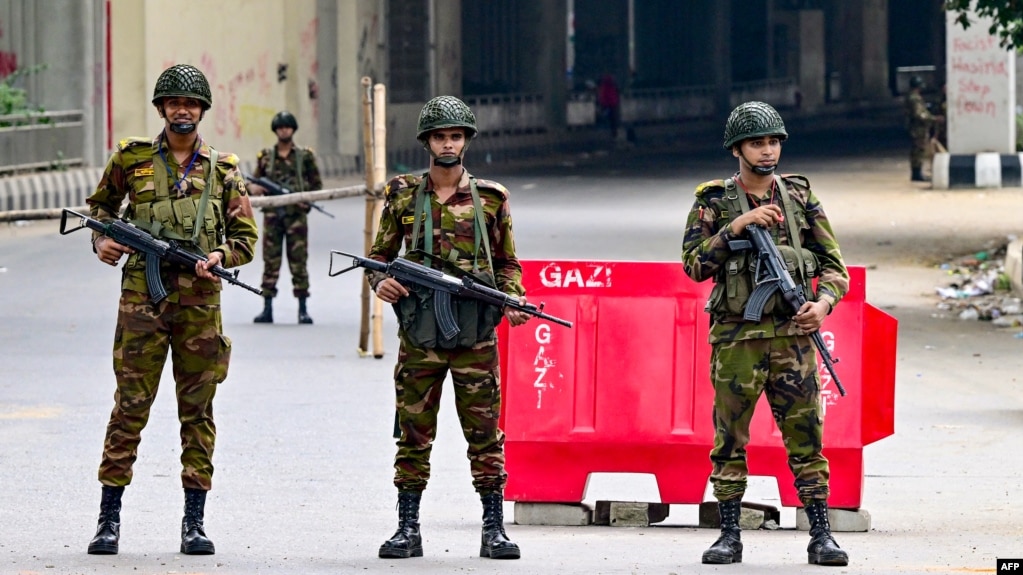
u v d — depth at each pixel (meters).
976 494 21.23
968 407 28.14
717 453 16.88
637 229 59.19
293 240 38.88
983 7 48.88
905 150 111.19
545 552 17.59
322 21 91.44
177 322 16.83
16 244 54.50
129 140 17.02
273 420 26.64
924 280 46.59
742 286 16.42
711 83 148.38
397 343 36.03
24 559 16.78
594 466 19.86
